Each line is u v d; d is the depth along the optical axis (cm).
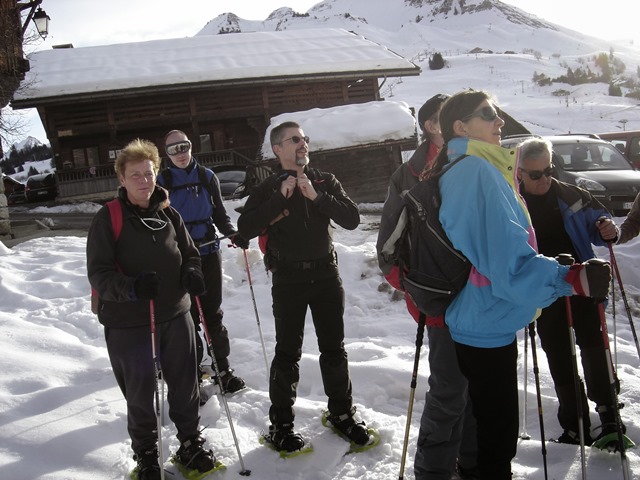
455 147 261
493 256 240
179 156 485
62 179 2578
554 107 7594
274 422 370
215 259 482
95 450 367
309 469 349
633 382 438
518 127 2025
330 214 366
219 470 343
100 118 2708
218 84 2675
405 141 1964
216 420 422
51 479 335
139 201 340
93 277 322
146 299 317
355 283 755
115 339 337
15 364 477
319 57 2903
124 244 332
